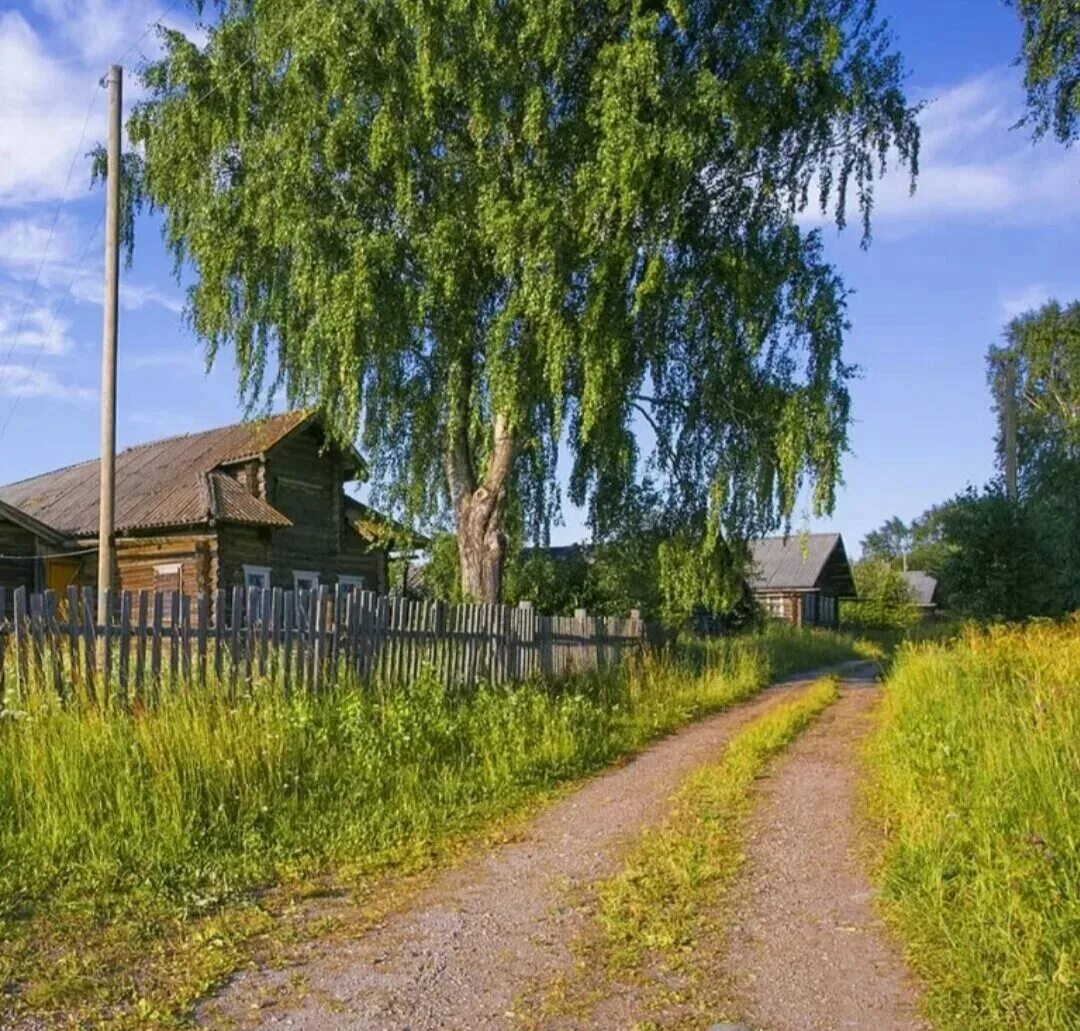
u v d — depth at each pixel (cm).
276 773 697
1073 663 1055
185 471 2322
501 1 1271
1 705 695
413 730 857
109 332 1144
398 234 1333
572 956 457
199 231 1415
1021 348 3719
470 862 616
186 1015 388
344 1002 404
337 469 2494
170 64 1492
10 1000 396
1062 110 1406
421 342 1424
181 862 564
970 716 862
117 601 785
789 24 1374
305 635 932
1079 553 2281
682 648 1847
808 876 576
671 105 1267
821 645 2741
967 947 431
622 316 1338
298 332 1444
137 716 709
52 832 560
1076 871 466
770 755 976
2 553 2102
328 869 591
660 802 781
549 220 1247
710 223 1486
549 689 1267
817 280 1463
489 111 1268
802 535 1487
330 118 1307
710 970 439
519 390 1336
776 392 1470
